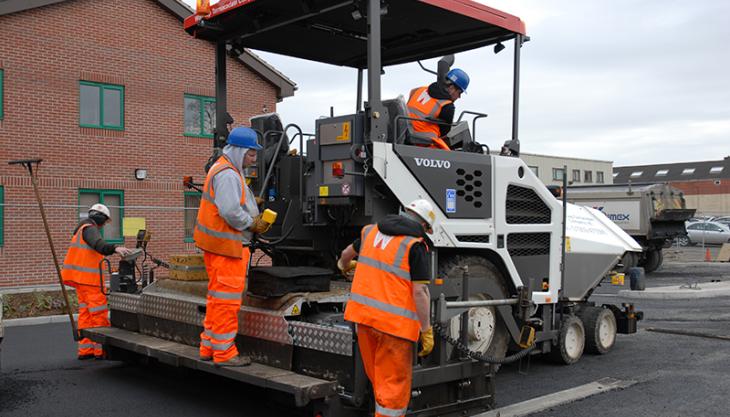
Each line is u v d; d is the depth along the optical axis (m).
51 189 16.72
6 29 16.14
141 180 18.28
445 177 6.21
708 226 38.00
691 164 72.06
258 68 20.22
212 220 5.58
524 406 6.33
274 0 6.25
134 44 18.20
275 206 7.04
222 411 6.23
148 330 7.34
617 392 6.95
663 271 24.17
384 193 5.94
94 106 17.61
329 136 6.01
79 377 7.61
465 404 5.80
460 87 6.79
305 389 4.88
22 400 6.61
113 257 17.39
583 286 8.63
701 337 10.29
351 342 5.00
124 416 6.07
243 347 5.97
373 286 4.75
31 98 16.50
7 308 12.47
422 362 5.50
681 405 6.44
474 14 6.77
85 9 17.36
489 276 6.75
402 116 6.09
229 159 5.69
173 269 7.57
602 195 23.84
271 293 5.75
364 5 5.81
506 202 7.01
